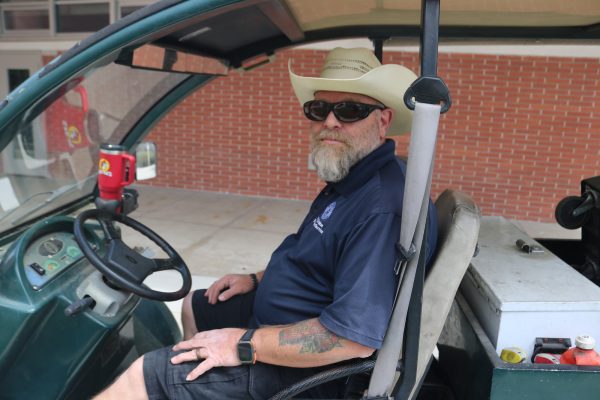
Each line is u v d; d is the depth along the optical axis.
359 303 1.30
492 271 1.66
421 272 1.24
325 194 1.71
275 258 1.77
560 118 6.17
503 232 2.07
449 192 1.66
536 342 1.48
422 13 1.15
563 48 5.94
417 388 1.46
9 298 1.46
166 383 1.44
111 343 1.72
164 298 1.62
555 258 1.79
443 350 1.92
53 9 7.15
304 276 1.60
